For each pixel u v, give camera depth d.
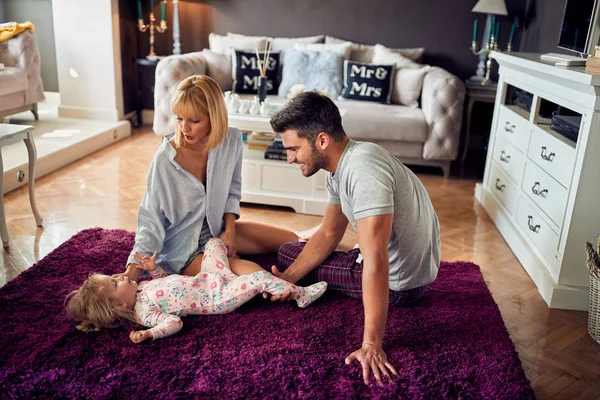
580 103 2.37
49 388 1.70
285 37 5.52
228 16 5.52
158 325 1.98
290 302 2.28
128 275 2.16
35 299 2.21
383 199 1.75
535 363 2.04
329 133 1.82
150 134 5.30
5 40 4.77
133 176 3.98
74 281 2.38
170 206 2.27
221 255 2.27
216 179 2.34
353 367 1.86
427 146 4.38
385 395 1.73
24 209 3.26
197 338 2.00
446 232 3.28
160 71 4.40
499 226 3.34
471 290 2.49
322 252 2.28
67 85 5.21
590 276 2.19
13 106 4.70
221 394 1.71
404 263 2.09
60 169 4.05
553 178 2.63
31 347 1.90
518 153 3.16
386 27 5.37
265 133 3.71
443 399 1.74
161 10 5.37
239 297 2.13
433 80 4.43
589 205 2.36
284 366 1.85
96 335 1.99
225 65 5.05
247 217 3.38
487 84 4.82
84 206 3.36
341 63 5.04
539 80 2.88
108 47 5.07
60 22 5.07
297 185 3.46
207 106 2.15
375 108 4.64
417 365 1.88
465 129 5.44
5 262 2.62
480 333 2.12
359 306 2.26
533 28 4.81
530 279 2.73
